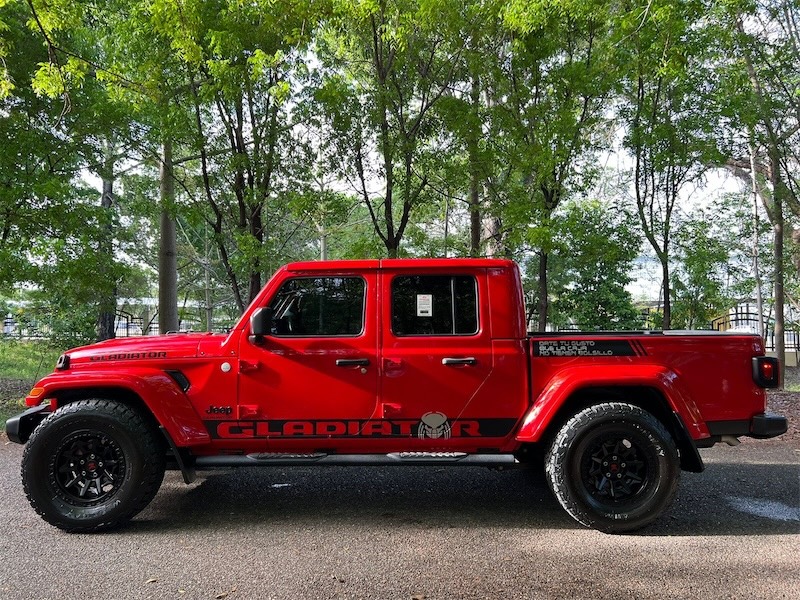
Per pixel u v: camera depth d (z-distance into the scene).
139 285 20.59
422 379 4.24
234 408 4.25
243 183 9.39
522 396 4.26
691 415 4.11
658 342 4.27
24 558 3.62
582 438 4.02
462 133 8.88
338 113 8.99
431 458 4.24
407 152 9.09
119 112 9.29
